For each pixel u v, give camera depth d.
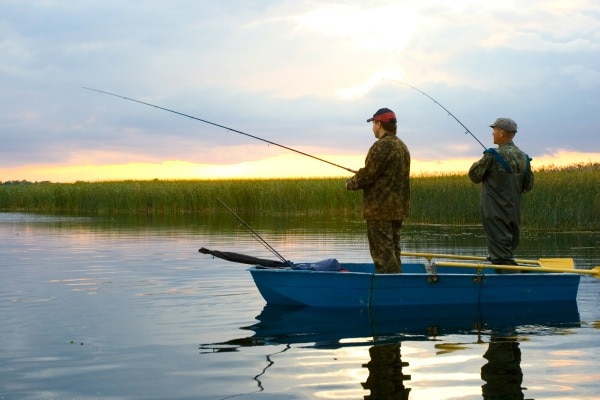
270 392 3.98
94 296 7.43
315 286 6.82
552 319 6.23
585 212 16.58
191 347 5.09
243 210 27.70
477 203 18.89
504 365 4.54
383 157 7.01
